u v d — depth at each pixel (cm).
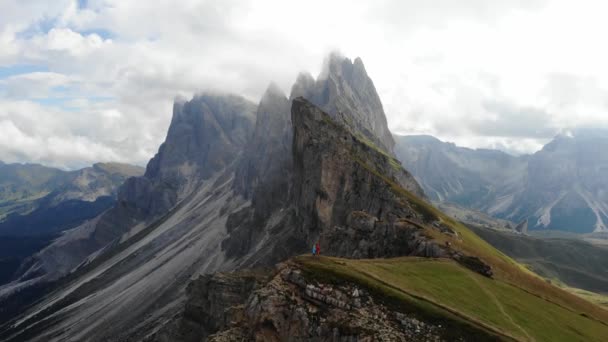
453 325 6881
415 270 8825
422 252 10831
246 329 7669
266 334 7375
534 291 9700
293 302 7512
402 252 11775
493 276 9712
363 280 7669
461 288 8331
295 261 8356
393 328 6806
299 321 7262
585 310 9488
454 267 9431
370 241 13262
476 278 9100
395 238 12269
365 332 6738
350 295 7369
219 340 7450
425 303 7350
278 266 8531
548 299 9369
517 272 10894
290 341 7200
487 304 7881
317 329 7081
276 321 7406
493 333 6844
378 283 7725
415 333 6725
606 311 10175
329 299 7344
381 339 6606
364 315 7044
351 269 8081
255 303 7706
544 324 7694
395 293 7450
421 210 19112
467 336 6706
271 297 7619
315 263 8175
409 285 7912
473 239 17038
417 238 11350
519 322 7450
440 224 16975
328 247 14788
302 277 7806
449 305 7462
